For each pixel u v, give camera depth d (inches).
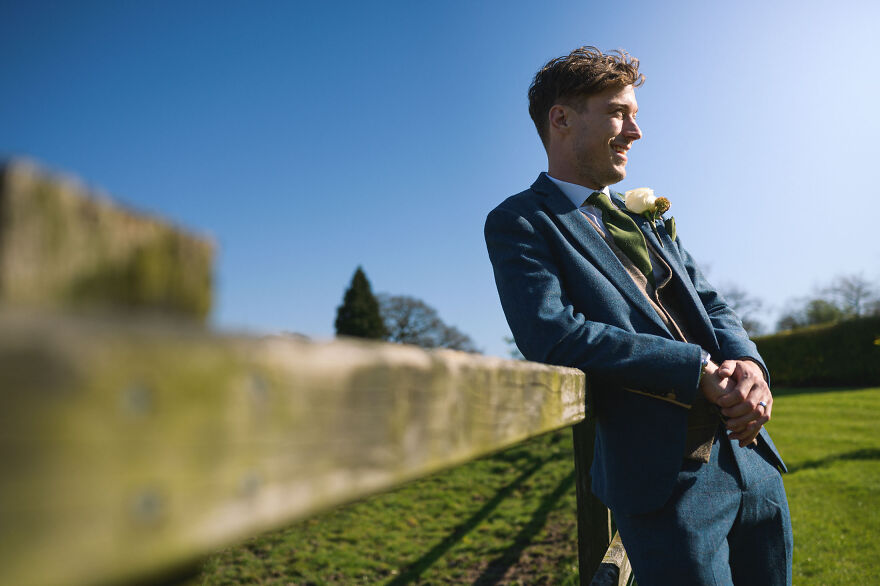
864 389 774.5
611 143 74.7
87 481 10.5
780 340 984.3
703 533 57.6
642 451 59.6
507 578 180.5
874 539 170.7
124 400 11.2
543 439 431.8
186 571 16.7
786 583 64.0
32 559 9.7
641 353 58.3
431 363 22.3
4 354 9.6
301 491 15.1
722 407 59.6
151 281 15.0
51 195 12.6
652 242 75.5
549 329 60.6
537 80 82.7
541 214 70.8
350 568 202.1
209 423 12.9
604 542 85.2
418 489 316.2
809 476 262.1
